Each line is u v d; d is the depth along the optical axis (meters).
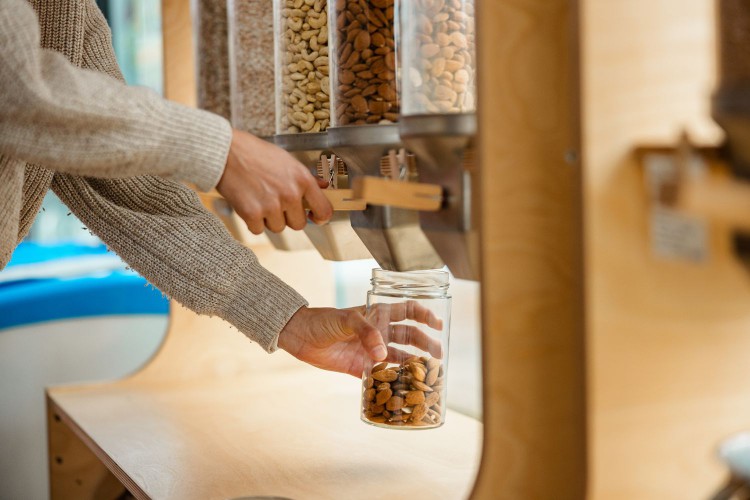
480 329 0.68
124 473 1.02
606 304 0.60
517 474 0.68
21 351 1.71
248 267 1.09
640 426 0.61
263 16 1.22
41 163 0.82
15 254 2.03
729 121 0.56
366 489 0.95
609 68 0.59
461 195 0.79
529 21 0.67
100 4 2.75
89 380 1.78
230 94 1.33
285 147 1.09
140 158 0.84
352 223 0.95
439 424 1.02
